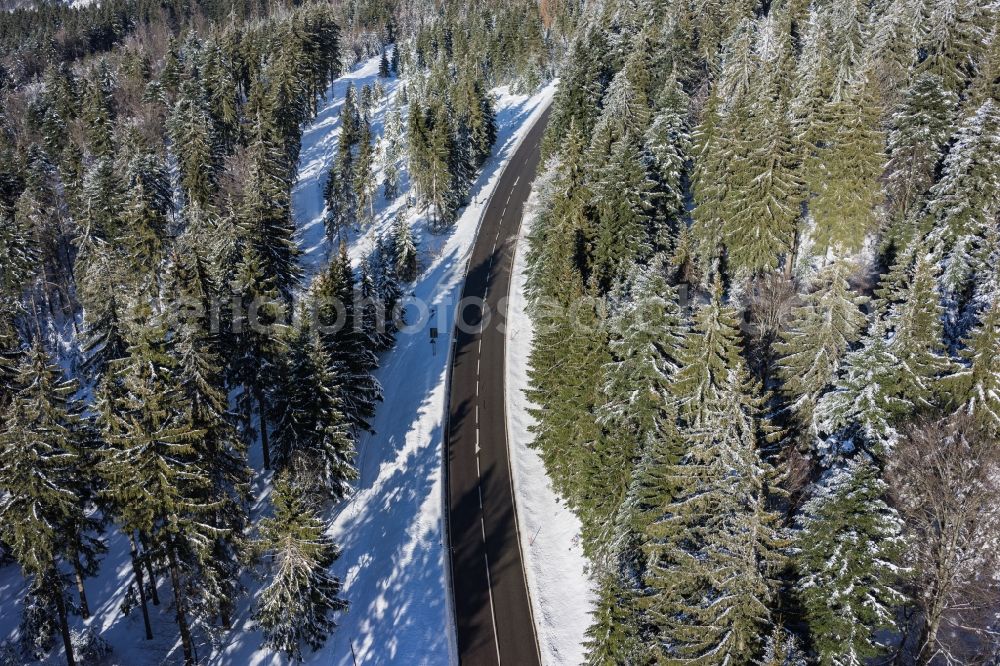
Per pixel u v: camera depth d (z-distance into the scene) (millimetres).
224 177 73938
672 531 26000
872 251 45375
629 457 32656
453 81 105688
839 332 33094
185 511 32031
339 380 44219
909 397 30453
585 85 70438
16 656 35031
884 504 23484
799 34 68562
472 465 45906
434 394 52156
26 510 31109
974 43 52125
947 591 23656
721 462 24812
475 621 35406
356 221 83125
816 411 31953
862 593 23234
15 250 62531
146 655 35438
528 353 56094
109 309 46562
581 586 36656
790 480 30000
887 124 48781
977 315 32719
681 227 51156
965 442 26078
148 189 68312
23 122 102125
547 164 67312
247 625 36406
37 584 32094
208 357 34875
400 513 42188
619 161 47688
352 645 34594
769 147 43562
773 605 24141
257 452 47969
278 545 33344
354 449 42406
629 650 26328
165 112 93875
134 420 30281
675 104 56656
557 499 42250
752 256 44281
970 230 38750
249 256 45156
